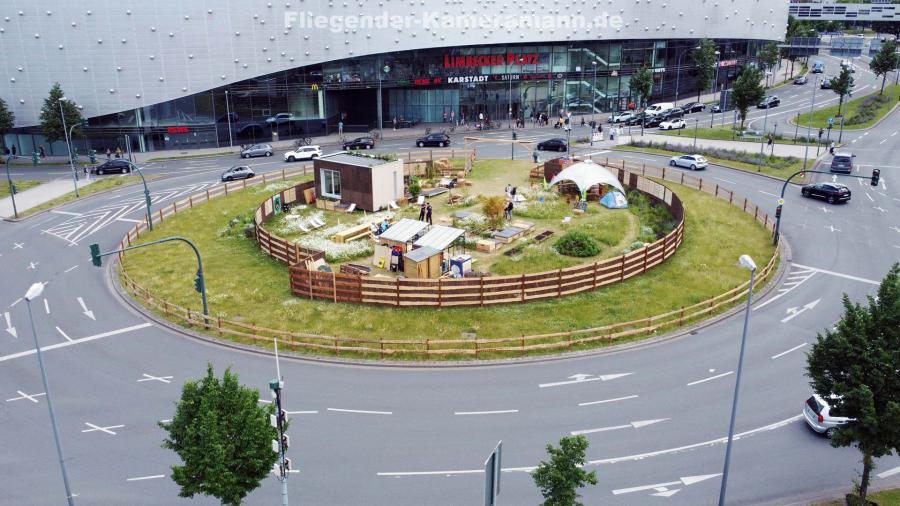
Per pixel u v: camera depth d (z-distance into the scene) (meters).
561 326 37.06
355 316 38.47
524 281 39.59
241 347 35.88
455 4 94.38
